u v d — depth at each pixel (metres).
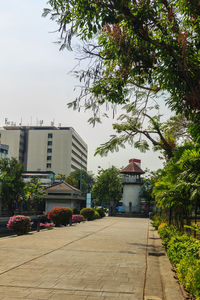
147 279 7.21
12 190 32.69
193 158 7.91
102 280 7.00
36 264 8.77
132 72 7.47
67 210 27.20
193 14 6.24
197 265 5.41
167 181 11.63
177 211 13.92
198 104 5.93
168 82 6.42
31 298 5.46
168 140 15.73
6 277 7.09
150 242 15.47
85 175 110.38
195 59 6.09
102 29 6.90
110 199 60.62
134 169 61.12
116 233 20.36
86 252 11.42
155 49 6.70
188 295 5.30
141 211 60.72
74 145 133.12
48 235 17.97
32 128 130.38
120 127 15.06
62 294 5.76
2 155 46.94
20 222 18.11
